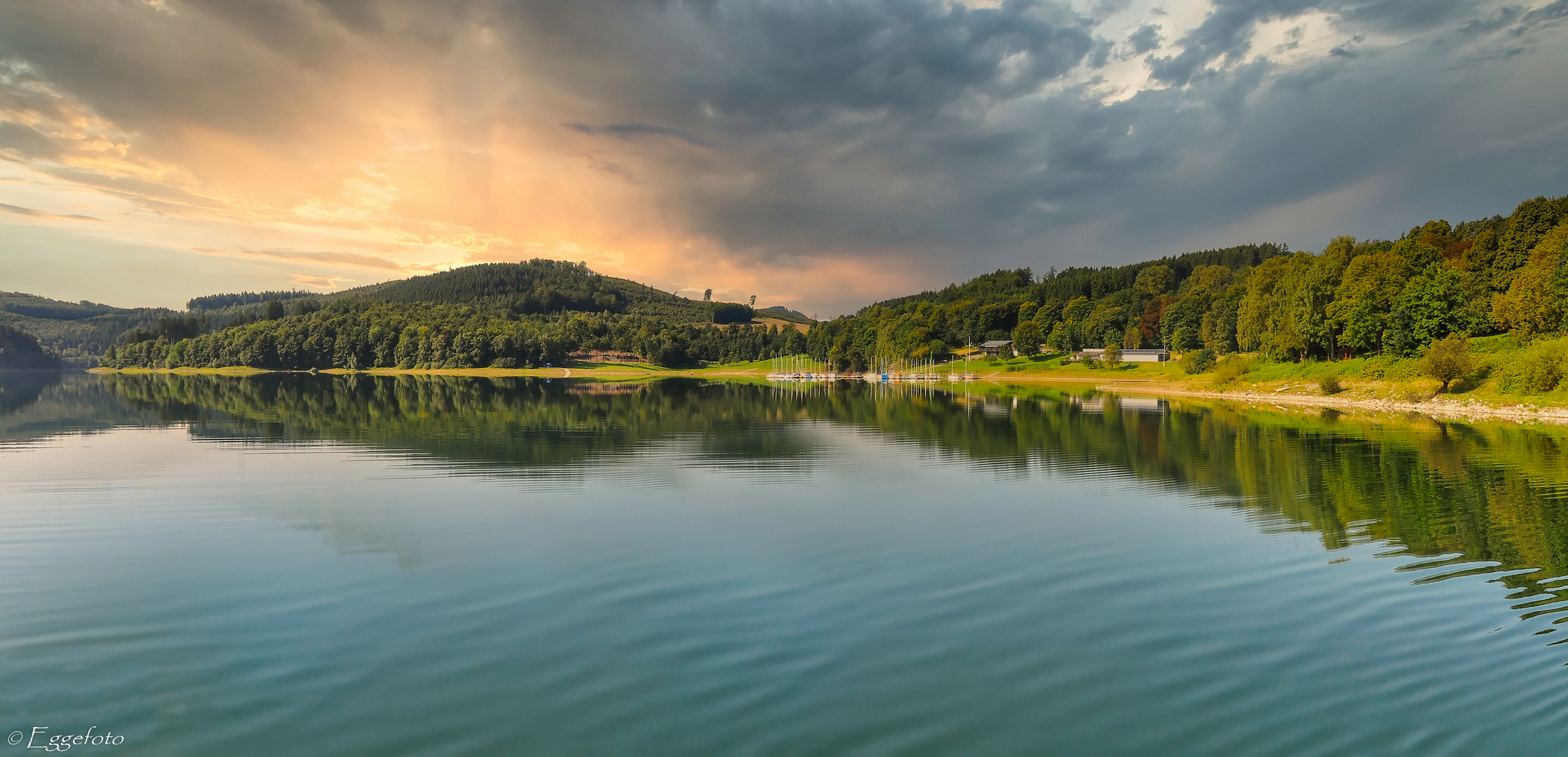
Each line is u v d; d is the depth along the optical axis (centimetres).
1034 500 2888
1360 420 6419
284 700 1205
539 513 2594
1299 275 12362
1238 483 3284
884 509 2697
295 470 3503
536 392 11400
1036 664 1355
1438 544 2191
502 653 1381
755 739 1093
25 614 1571
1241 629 1526
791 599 1689
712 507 2712
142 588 1738
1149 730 1134
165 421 5888
